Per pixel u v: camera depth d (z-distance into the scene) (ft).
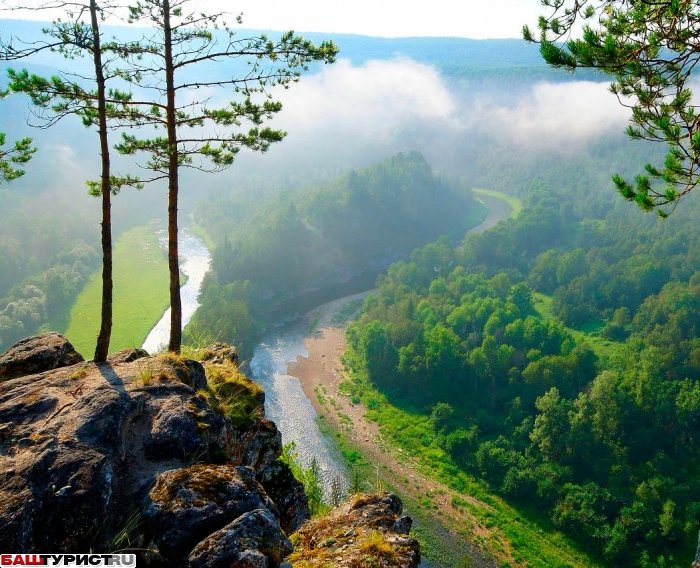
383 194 513.04
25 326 322.14
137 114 51.85
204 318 280.10
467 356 239.30
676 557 145.18
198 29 50.21
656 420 191.42
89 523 25.45
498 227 474.90
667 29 33.32
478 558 145.28
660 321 310.45
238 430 43.68
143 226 568.82
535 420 198.08
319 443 196.95
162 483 28.35
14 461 27.17
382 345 248.52
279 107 53.06
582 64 35.42
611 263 439.63
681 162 32.32
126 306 346.74
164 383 37.55
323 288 417.28
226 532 24.72
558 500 163.94
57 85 44.14
